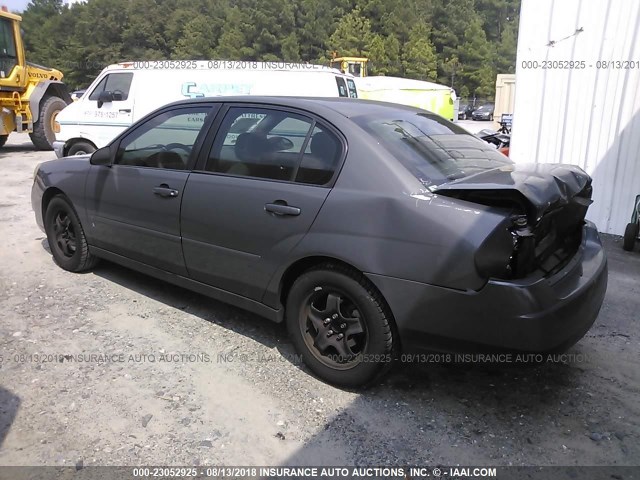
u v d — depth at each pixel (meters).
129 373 3.18
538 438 2.65
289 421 2.77
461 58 81.75
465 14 84.25
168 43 93.56
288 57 79.50
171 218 3.66
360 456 2.53
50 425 2.70
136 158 4.00
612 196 6.46
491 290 2.44
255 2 86.00
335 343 3.01
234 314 4.00
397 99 18.25
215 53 84.00
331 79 10.65
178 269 3.75
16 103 13.77
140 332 3.70
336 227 2.82
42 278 4.66
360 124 3.00
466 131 3.75
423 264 2.57
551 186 2.64
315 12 83.00
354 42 77.25
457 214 2.51
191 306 4.13
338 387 3.04
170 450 2.54
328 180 2.94
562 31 6.43
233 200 3.28
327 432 2.69
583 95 6.46
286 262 3.06
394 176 2.73
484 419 2.80
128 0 93.69
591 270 2.96
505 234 2.42
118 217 4.09
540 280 2.50
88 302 4.17
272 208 3.08
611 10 6.05
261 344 3.56
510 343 2.47
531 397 2.99
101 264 5.02
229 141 3.46
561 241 3.01
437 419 2.79
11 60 13.52
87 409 2.83
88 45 91.75
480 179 2.72
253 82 10.10
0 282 4.57
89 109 9.90
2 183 9.46
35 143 14.70
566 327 2.56
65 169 4.60
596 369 3.29
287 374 3.20
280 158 3.18
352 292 2.85
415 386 3.08
